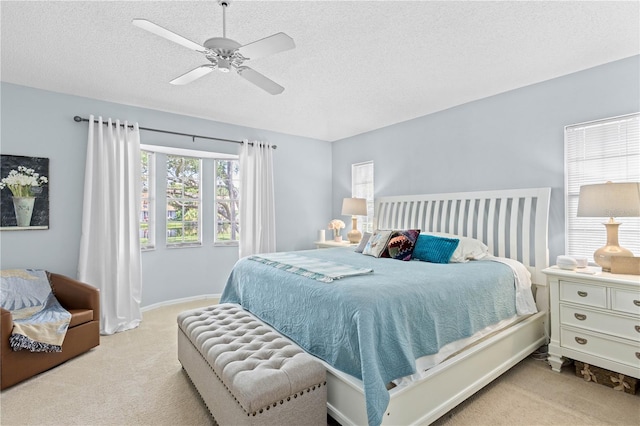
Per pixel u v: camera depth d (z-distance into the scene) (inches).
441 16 83.0
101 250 136.3
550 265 118.5
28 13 80.7
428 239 122.7
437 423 75.4
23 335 93.0
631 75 102.3
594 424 75.2
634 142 102.7
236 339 80.4
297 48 98.7
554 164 118.4
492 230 131.6
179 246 178.7
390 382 66.4
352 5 78.4
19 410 80.8
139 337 129.3
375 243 134.6
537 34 91.0
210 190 190.7
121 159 145.1
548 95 120.3
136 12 80.4
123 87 129.1
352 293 72.3
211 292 189.6
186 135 165.3
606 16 82.7
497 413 79.3
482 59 105.9
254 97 140.8
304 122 177.9
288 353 71.5
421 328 73.1
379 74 117.3
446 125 153.6
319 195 218.7
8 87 123.3
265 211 188.9
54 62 107.4
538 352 113.9
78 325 111.1
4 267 122.0
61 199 133.3
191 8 78.8
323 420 67.7
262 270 107.9
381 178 187.0
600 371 92.7
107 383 93.6
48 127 130.8
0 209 121.0
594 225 110.3
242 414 59.0
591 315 93.8
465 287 86.4
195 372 84.5
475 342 86.7
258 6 78.3
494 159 135.6
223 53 75.5
